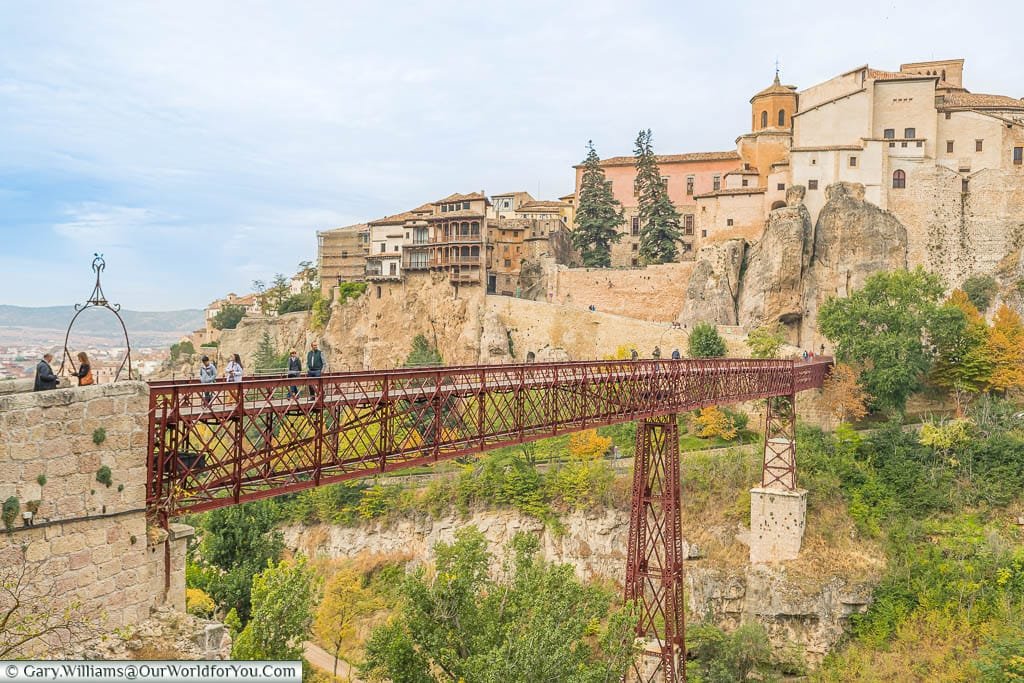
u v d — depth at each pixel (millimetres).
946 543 60219
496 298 106062
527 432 31547
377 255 121750
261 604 38906
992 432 67625
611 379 36062
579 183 131000
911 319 74812
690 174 119375
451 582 33562
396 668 33531
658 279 104000
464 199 111625
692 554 62625
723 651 54375
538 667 28922
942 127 97875
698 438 77438
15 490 17125
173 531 20531
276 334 133125
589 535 67625
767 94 112500
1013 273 91688
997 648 50094
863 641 56688
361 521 77500
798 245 94188
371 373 25234
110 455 18922
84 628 17969
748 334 88562
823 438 68750
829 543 60469
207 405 22719
